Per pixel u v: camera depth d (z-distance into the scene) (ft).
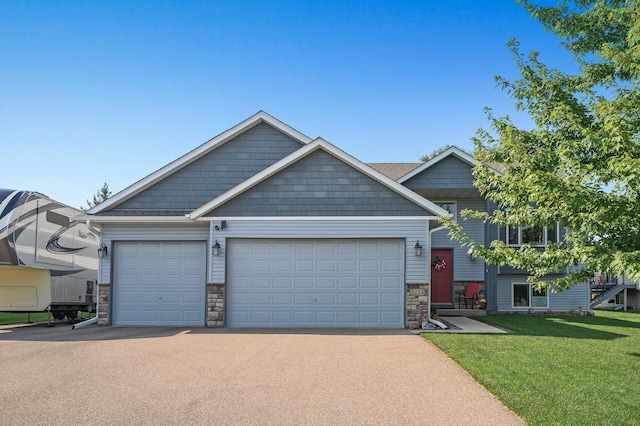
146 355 31.30
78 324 46.91
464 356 30.12
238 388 23.36
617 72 31.99
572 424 18.24
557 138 31.55
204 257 48.60
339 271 46.16
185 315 48.16
